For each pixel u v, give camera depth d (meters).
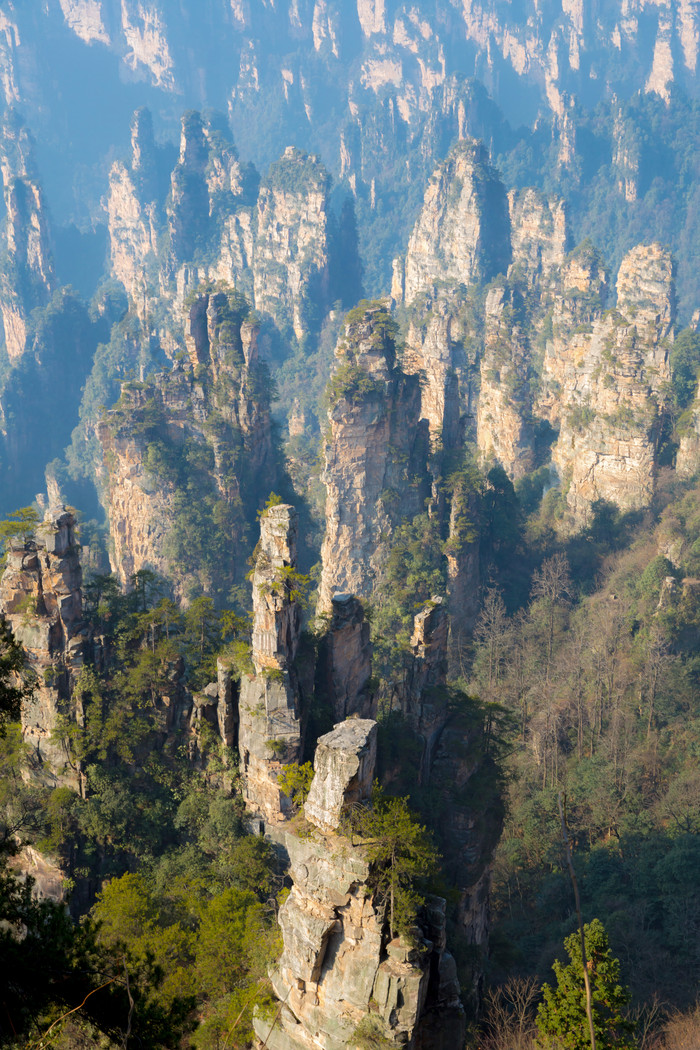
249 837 74.19
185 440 181.12
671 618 127.19
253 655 76.62
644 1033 67.62
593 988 52.62
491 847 83.50
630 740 111.50
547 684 120.00
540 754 110.56
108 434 176.50
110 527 190.38
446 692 87.06
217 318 180.62
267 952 58.06
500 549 162.00
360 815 51.28
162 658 79.69
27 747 80.81
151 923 62.88
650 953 78.12
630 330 170.38
